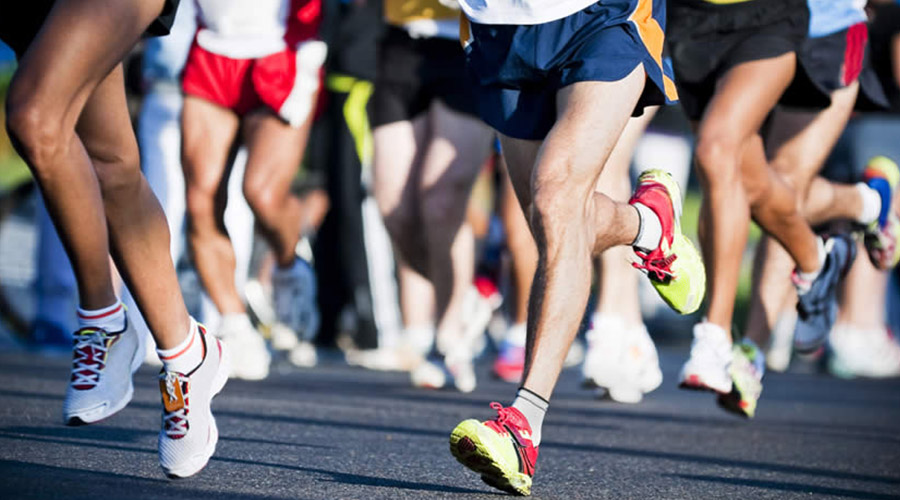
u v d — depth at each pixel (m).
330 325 35.62
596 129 11.34
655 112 20.81
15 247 30.03
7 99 9.48
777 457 14.91
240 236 28.95
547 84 12.12
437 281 23.53
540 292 11.12
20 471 10.51
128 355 11.15
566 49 11.87
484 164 23.59
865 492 12.34
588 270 11.30
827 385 29.77
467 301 32.22
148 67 25.62
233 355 23.09
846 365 33.44
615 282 22.17
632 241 12.47
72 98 9.55
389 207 24.39
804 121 19.05
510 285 25.50
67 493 9.51
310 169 36.09
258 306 32.62
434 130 23.31
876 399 25.73
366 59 26.33
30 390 18.03
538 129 12.30
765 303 19.12
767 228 17.86
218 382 10.99
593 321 22.34
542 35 11.93
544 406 10.91
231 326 23.08
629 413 20.08
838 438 17.48
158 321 10.53
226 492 10.11
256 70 21.75
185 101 21.94
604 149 11.36
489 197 41.03
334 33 26.77
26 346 30.00
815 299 19.22
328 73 27.66
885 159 21.38
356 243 34.62
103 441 12.84
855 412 22.31
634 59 11.63
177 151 25.94
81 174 9.95
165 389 10.57
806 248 18.38
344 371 28.47
